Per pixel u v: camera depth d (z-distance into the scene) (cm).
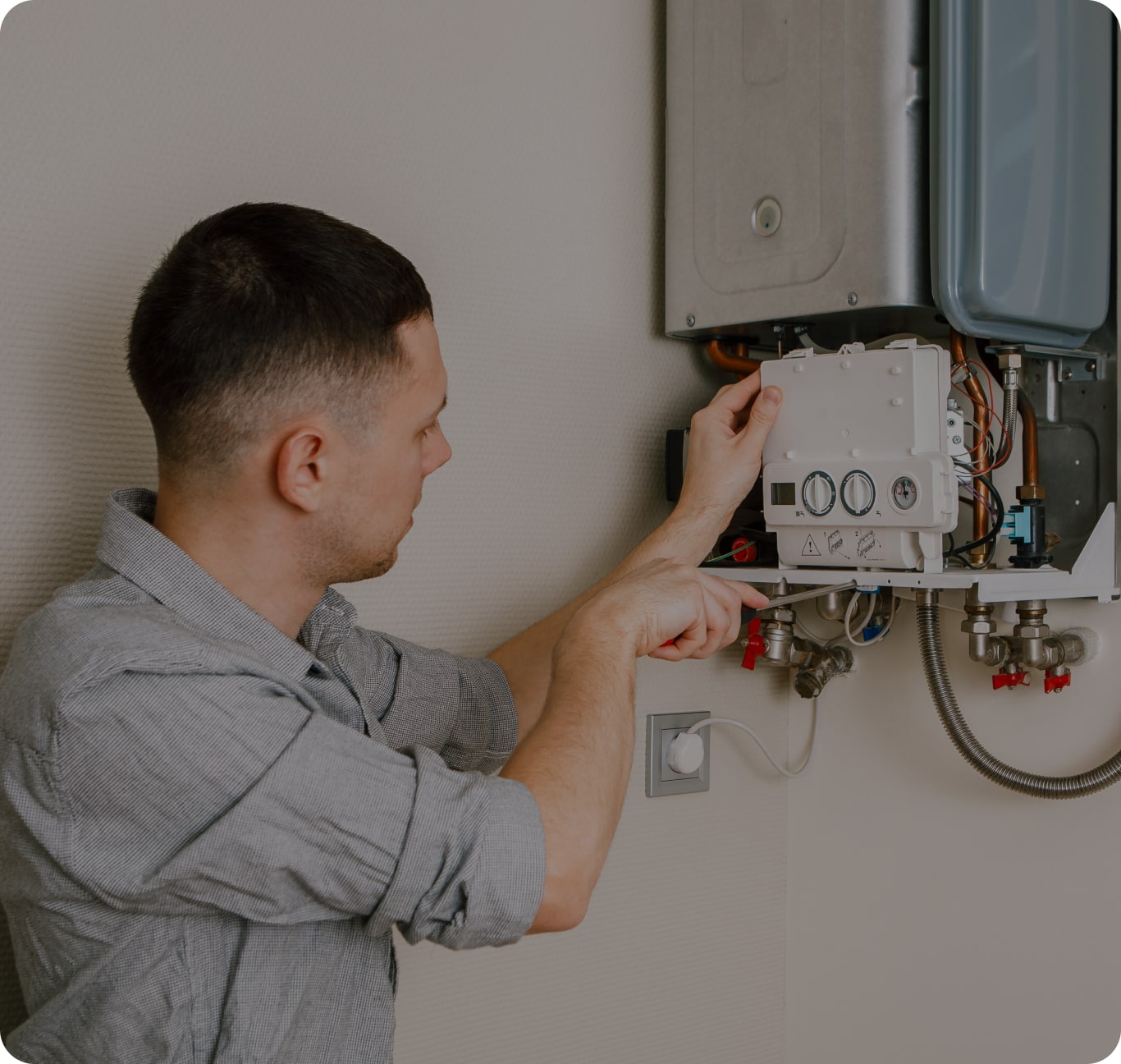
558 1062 125
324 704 81
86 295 96
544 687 107
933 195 99
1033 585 102
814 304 108
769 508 110
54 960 72
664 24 131
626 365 129
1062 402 114
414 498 83
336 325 74
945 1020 126
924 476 98
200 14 101
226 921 72
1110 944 110
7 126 93
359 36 110
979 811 122
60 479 96
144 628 69
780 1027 145
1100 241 106
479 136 117
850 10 104
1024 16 99
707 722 131
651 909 133
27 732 66
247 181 104
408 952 115
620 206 128
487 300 118
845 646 133
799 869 144
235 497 76
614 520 128
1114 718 110
